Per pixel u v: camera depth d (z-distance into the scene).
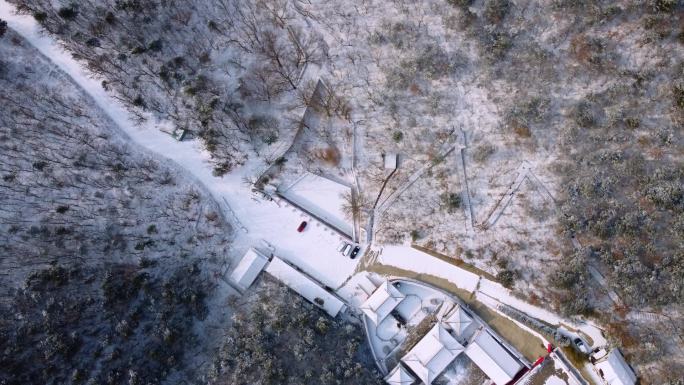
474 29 68.56
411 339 67.69
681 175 63.84
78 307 65.25
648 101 65.75
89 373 63.19
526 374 65.75
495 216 68.06
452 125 69.50
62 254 67.38
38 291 64.75
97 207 69.31
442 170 69.50
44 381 61.88
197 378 65.12
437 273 68.56
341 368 64.25
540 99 66.94
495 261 67.44
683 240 62.94
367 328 67.88
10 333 62.91
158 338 65.56
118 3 70.75
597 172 65.62
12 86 70.75
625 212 64.81
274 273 69.06
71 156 69.75
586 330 65.44
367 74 70.81
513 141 68.25
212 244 70.50
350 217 70.69
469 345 65.62
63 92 70.94
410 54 69.81
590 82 67.12
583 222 65.19
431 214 69.31
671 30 65.62
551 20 68.12
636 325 64.12
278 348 65.38
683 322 63.25
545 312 66.19
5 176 68.50
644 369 63.47
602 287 65.06
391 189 70.38
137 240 69.38
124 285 66.44
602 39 67.12
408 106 70.31
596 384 64.38
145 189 70.38
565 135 66.50
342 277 69.69
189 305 67.69
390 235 69.62
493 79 68.81
